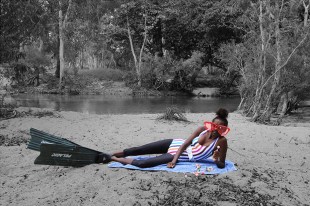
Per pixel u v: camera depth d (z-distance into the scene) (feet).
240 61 63.52
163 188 16.94
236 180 18.22
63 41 125.90
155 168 19.10
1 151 24.44
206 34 129.29
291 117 60.75
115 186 17.12
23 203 15.96
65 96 110.63
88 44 170.40
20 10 45.29
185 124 40.22
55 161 19.75
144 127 37.24
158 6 135.23
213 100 105.60
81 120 42.04
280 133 34.78
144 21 138.10
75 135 32.19
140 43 151.94
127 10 132.67
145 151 20.53
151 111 70.74
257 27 60.44
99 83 135.13
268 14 53.26
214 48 131.64
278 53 49.75
